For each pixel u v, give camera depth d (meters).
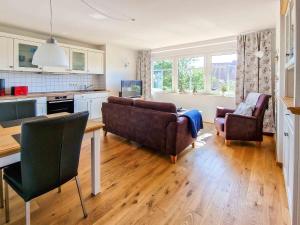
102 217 1.70
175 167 2.69
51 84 5.02
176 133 2.77
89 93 5.23
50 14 3.28
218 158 3.00
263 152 3.27
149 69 6.53
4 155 1.32
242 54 4.55
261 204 1.87
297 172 1.44
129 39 5.12
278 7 2.89
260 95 3.74
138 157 3.03
